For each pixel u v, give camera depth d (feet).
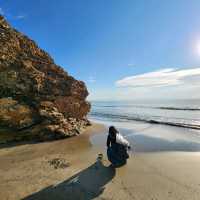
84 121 67.15
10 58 44.39
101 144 39.93
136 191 19.74
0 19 45.60
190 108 209.56
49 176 23.26
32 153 32.81
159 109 205.98
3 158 29.96
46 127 42.83
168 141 44.93
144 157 31.50
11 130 39.19
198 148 38.19
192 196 18.72
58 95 53.83
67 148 36.50
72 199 18.26
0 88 40.78
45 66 55.01
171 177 23.24
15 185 20.92
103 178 22.85
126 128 65.41
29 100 45.96
